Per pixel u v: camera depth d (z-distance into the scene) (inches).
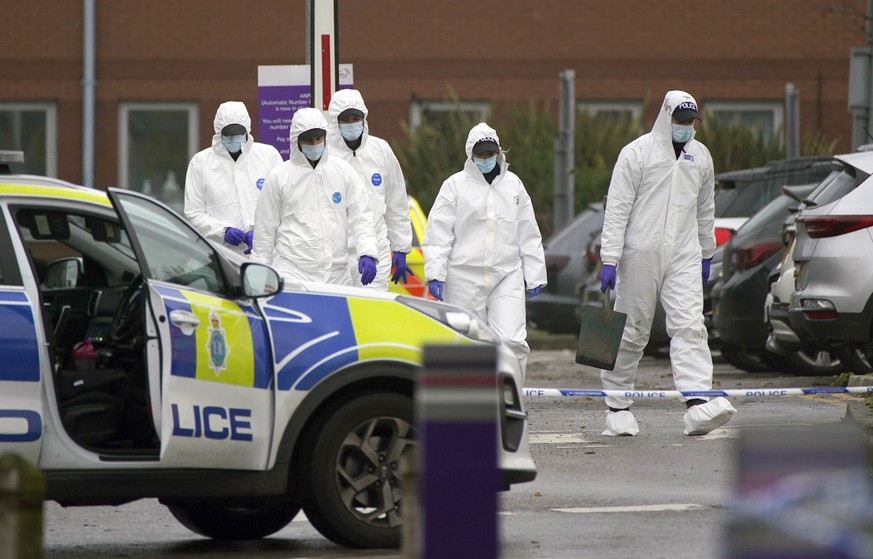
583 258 2640.3
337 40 1863.9
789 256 1859.0
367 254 1459.2
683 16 3922.2
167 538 1091.3
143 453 948.6
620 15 3924.7
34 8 3873.0
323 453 978.7
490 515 663.1
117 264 1064.8
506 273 1556.3
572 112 3267.7
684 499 1152.2
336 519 977.5
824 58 3914.9
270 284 983.0
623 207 1508.4
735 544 530.0
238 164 1660.9
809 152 3449.8
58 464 930.7
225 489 967.6
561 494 1186.6
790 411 1649.9
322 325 990.4
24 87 3880.4
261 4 3897.6
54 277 1062.4
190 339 950.4
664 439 1482.5
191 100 3905.0
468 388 665.6
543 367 2459.4
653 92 3924.7
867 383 1831.9
